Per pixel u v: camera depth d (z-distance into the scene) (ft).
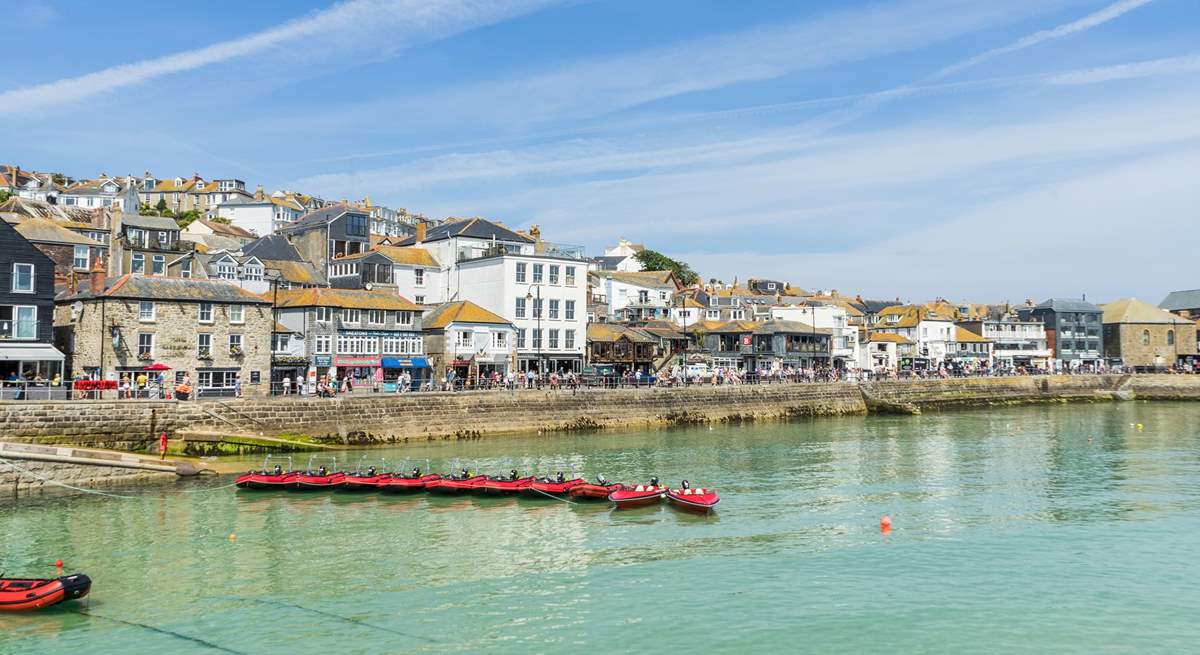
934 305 565.53
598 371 313.94
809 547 121.19
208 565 112.57
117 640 88.17
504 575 108.68
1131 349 548.31
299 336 260.42
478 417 240.53
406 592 102.42
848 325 478.18
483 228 353.31
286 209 551.59
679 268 580.30
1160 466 191.93
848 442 237.25
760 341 394.73
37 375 202.69
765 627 91.04
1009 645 86.33
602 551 119.34
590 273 432.66
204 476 172.35
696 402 293.02
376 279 321.32
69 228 313.12
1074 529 131.13
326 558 115.75
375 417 219.82
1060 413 350.43
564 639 88.17
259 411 200.95
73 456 159.63
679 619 93.40
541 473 178.70
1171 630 90.02
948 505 148.66
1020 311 574.97
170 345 216.74
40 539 124.16
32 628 91.25
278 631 90.48
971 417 328.08
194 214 506.48
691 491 146.20
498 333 297.74
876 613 94.94
